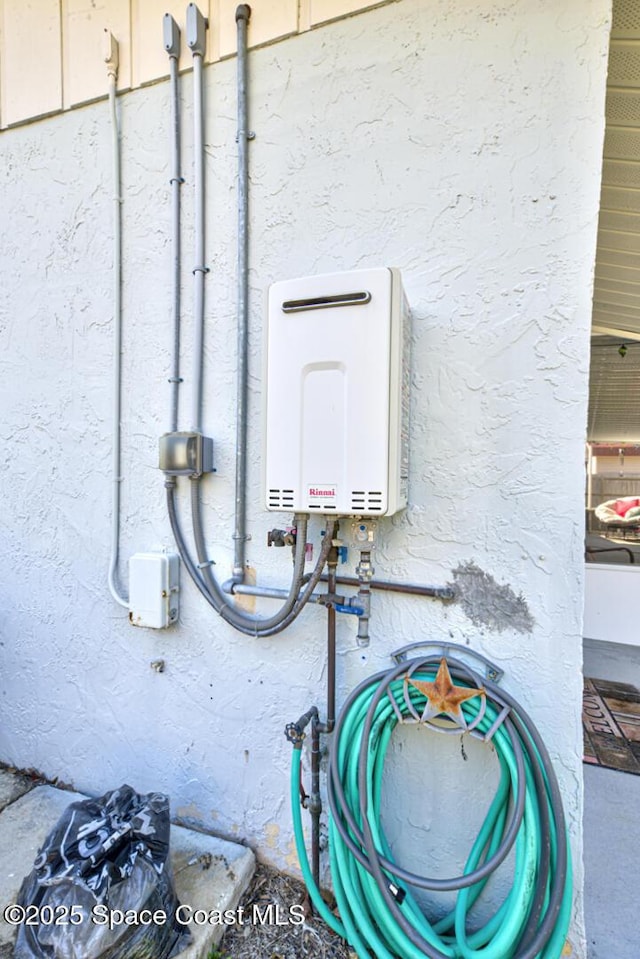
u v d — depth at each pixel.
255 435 1.66
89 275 1.94
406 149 1.45
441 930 1.39
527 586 1.35
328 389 1.23
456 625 1.43
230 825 1.74
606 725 2.91
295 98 1.57
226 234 1.69
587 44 1.26
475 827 1.42
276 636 1.65
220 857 1.64
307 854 1.61
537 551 1.34
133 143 1.82
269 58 1.59
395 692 1.37
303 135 1.56
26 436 2.08
